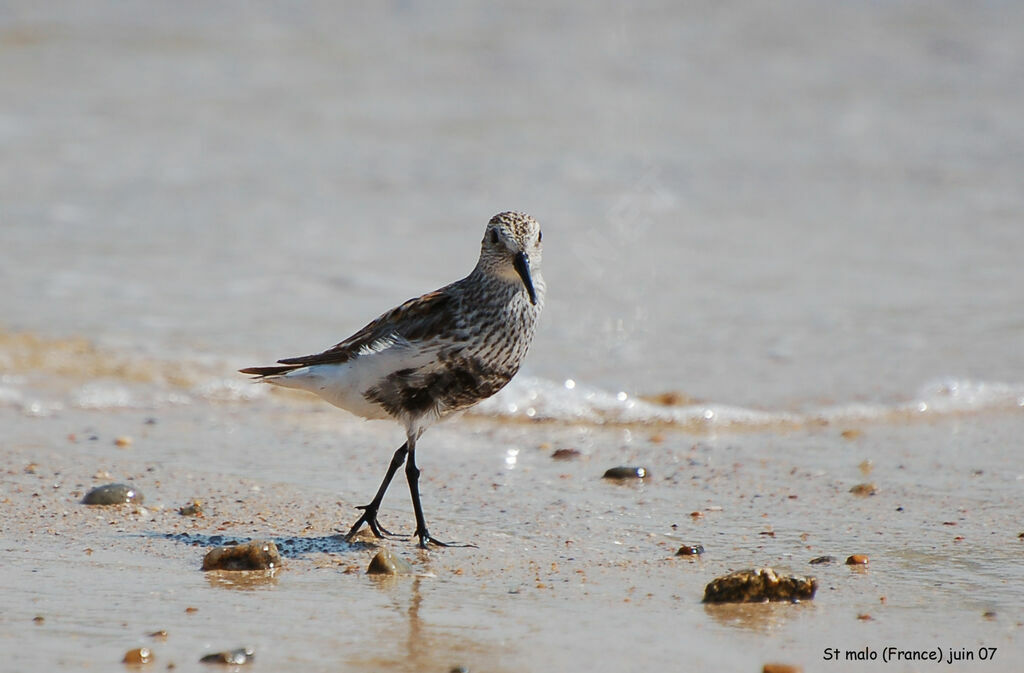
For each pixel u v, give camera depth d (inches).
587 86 1091.9
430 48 1181.7
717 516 379.2
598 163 903.7
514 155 918.4
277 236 740.0
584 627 287.3
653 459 444.5
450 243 733.9
